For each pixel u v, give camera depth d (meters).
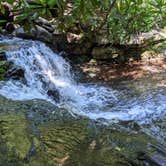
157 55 6.20
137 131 3.74
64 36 5.96
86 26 5.97
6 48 5.16
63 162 2.88
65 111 3.96
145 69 5.76
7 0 1.99
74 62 5.96
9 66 4.75
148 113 4.30
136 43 6.09
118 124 3.89
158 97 4.75
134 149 3.23
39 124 3.48
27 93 4.50
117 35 6.00
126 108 4.50
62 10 2.11
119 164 2.96
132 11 5.93
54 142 3.15
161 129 3.87
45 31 5.93
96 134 3.45
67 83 5.29
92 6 2.07
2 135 3.08
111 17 5.89
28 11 2.06
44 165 2.78
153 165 2.98
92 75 5.63
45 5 2.03
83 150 3.10
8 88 4.43
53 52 5.80
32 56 5.26
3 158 2.76
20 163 2.75
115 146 3.24
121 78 5.50
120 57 6.05
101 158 3.01
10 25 5.92
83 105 4.61
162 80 5.32
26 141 3.05
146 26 6.38
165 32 6.51
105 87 5.20
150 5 6.41
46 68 5.39
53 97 4.65
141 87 5.11
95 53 6.02
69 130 3.44
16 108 3.78
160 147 3.37
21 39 5.79
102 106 4.61
